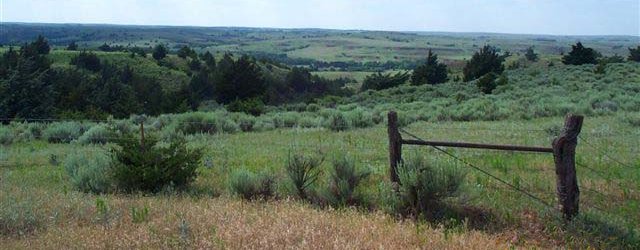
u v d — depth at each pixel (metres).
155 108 50.97
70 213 8.40
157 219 7.79
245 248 6.18
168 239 6.66
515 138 16.75
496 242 6.81
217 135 22.39
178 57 122.12
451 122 24.59
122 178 10.81
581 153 13.77
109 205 8.86
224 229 6.96
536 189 9.85
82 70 90.75
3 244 6.80
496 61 63.19
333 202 8.98
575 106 26.03
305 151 15.59
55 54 106.56
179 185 10.92
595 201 9.05
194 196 9.90
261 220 7.41
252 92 66.75
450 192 8.20
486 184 10.20
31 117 43.53
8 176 13.40
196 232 6.95
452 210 8.21
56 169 14.58
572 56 65.44
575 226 7.37
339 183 9.12
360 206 8.66
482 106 29.72
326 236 6.59
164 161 10.95
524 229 7.57
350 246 6.12
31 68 54.75
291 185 9.66
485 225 7.70
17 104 43.53
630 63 55.19
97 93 59.06
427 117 26.94
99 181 11.02
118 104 51.16
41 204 8.93
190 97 59.09
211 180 11.87
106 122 28.64
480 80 47.09
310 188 9.67
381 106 37.75
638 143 15.31
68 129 23.77
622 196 9.40
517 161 12.51
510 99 35.78
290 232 6.66
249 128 26.22
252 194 9.75
